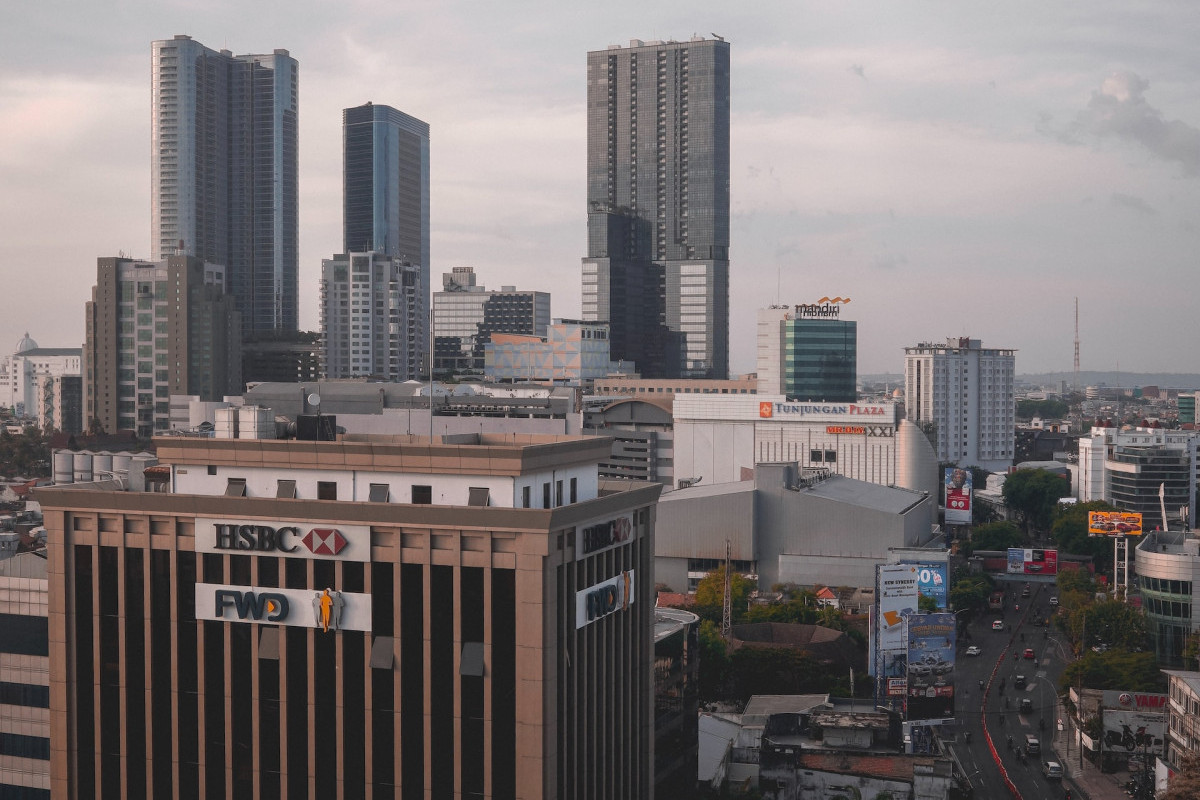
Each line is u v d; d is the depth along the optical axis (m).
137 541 110.62
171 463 114.12
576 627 107.31
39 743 136.50
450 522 102.62
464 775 103.75
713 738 189.12
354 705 105.50
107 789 112.75
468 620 103.44
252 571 107.12
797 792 178.38
